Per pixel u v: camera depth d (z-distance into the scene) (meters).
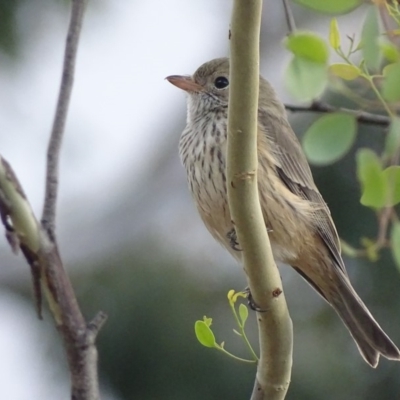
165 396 11.55
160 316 11.63
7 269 13.00
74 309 5.51
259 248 6.78
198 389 11.48
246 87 6.34
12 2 11.62
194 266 11.98
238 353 11.38
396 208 8.59
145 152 14.51
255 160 6.57
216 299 11.69
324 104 8.22
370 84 7.27
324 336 11.59
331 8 7.10
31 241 5.49
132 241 12.52
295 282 11.95
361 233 11.11
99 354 11.70
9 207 5.45
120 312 11.70
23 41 11.88
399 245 7.17
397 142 6.91
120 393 11.72
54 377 12.37
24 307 12.80
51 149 5.93
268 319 6.96
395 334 11.23
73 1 6.38
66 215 13.45
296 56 7.20
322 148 7.31
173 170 14.16
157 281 11.78
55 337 12.41
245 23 6.16
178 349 11.55
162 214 13.40
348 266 11.35
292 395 11.30
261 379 7.12
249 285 6.95
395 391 11.35
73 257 12.34
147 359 11.62
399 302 11.27
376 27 7.02
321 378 11.35
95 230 13.02
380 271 11.25
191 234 12.80
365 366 11.44
